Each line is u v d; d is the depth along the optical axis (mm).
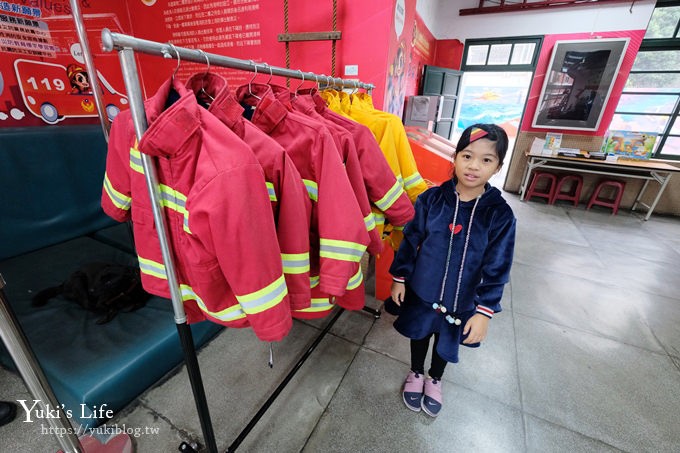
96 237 2072
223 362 1519
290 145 853
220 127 609
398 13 1819
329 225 823
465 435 1222
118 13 2182
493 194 958
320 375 1472
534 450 1177
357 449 1158
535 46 4332
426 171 1904
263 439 1180
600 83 4055
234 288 672
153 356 1293
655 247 3135
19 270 1626
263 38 1938
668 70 3951
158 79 2418
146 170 619
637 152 4051
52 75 1922
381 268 1926
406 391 1338
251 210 615
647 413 1340
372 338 1723
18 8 1718
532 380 1493
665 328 1909
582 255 2902
